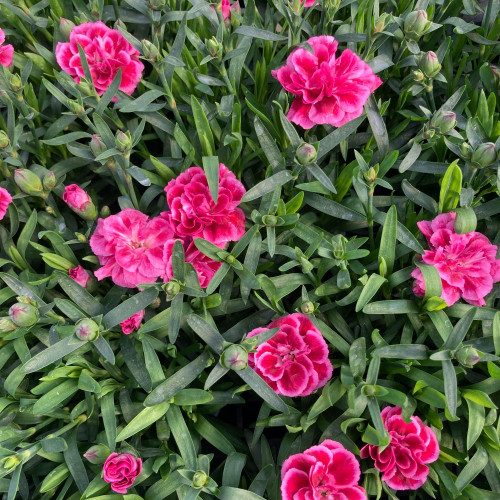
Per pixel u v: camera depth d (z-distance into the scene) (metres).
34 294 0.28
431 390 0.27
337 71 0.30
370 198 0.29
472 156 0.28
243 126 0.35
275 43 0.37
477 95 0.35
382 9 0.39
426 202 0.30
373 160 0.34
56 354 0.26
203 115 0.31
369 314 0.31
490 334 0.30
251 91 0.37
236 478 0.28
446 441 0.29
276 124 0.34
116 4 0.37
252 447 0.30
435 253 0.29
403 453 0.27
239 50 0.32
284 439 0.29
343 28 0.36
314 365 0.28
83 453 0.29
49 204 0.33
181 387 0.27
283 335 0.28
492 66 0.36
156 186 0.33
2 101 0.32
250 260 0.29
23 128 0.36
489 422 0.27
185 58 0.35
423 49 0.38
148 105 0.33
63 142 0.31
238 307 0.31
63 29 0.35
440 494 0.30
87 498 0.26
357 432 0.29
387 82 0.37
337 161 0.33
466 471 0.27
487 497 0.27
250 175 0.35
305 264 0.29
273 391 0.26
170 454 0.28
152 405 0.27
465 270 0.29
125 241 0.29
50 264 0.30
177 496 0.29
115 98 0.34
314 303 0.29
